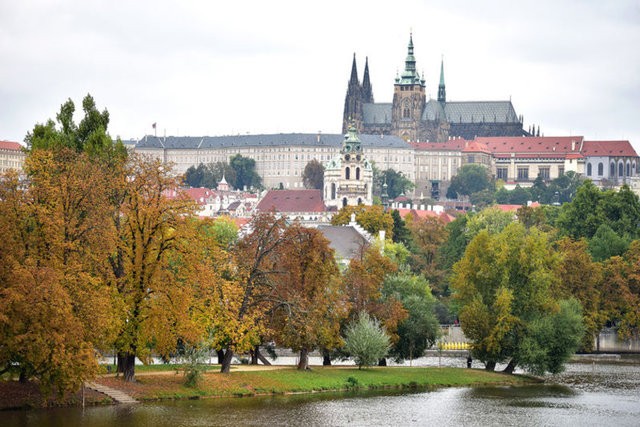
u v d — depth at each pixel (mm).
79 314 173750
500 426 195500
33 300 166875
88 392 191250
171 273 190875
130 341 190750
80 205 185125
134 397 194750
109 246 183500
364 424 191375
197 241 193000
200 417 187500
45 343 167000
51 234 177875
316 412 199250
